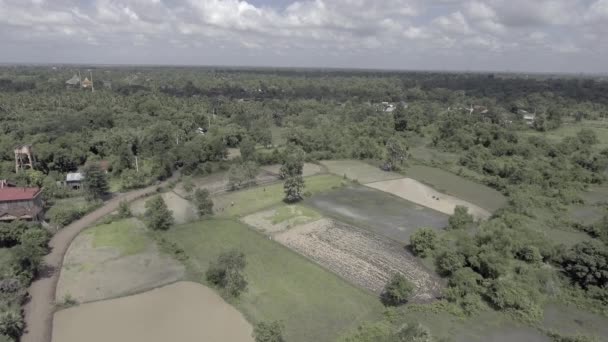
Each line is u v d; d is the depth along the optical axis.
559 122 182.75
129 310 50.59
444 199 96.88
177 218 81.69
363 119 193.50
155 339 45.41
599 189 107.94
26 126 132.75
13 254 55.28
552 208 90.00
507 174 113.31
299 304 52.25
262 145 153.25
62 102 184.12
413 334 43.06
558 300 54.91
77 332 46.19
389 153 124.00
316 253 67.25
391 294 51.66
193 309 51.16
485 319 50.31
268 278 58.56
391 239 72.81
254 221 80.75
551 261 64.38
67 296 51.78
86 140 120.25
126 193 97.00
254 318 49.09
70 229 74.06
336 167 125.62
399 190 103.19
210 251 66.94
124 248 67.38
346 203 92.06
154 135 129.12
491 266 56.44
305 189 101.00
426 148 155.88
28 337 44.59
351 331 46.56
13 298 48.81
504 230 66.38
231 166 113.00
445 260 59.81
